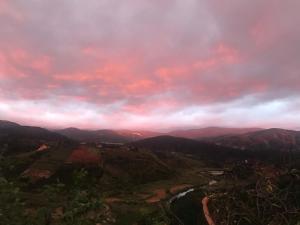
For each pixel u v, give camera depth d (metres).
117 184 106.56
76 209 9.06
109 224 8.95
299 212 10.22
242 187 11.89
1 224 8.88
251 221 10.55
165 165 156.12
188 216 47.44
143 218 11.62
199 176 145.25
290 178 12.41
